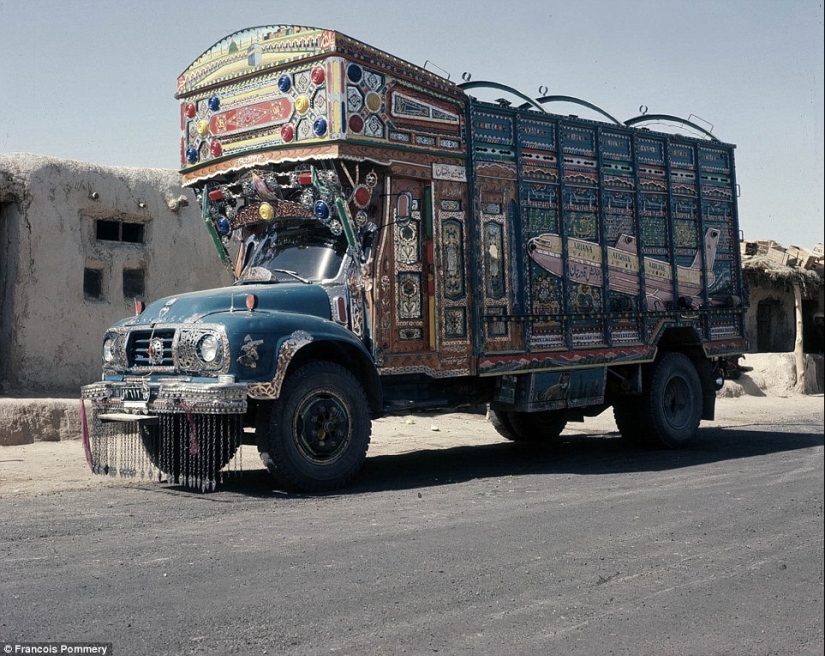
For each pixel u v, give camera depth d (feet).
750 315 71.51
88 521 22.11
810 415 55.47
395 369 29.01
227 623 14.65
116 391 27.22
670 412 38.60
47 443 36.40
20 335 40.81
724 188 42.34
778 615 15.24
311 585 16.71
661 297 38.70
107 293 43.75
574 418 40.19
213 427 25.70
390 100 28.99
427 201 30.32
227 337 25.07
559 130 34.73
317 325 26.81
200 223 46.93
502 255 32.42
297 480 26.12
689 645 13.88
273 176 29.19
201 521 22.20
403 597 16.06
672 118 40.60
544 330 33.76
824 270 71.67
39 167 41.73
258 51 29.25
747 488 27.04
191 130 31.58
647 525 21.75
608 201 36.60
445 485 27.99
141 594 16.12
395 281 29.25
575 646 13.79
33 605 15.48
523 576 17.39
